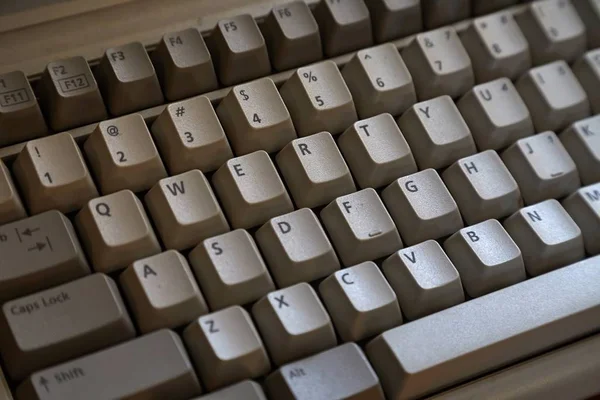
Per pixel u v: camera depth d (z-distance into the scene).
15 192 0.28
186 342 0.27
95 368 0.26
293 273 0.28
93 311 0.27
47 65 0.29
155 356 0.27
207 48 0.30
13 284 0.27
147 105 0.30
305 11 0.31
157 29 0.31
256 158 0.29
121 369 0.27
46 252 0.27
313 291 0.28
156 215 0.28
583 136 0.31
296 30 0.31
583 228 0.31
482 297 0.29
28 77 0.30
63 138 0.28
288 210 0.29
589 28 0.33
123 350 0.27
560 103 0.32
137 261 0.27
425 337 0.28
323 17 0.31
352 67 0.31
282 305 0.28
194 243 0.29
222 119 0.30
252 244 0.28
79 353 0.27
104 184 0.29
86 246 0.28
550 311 0.29
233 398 0.27
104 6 0.30
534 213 0.30
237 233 0.28
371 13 0.32
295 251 0.28
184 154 0.29
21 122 0.29
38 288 0.27
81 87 0.29
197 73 0.30
